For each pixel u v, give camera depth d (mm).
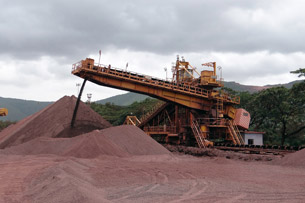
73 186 7777
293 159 18109
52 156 19266
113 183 10297
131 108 91812
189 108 35000
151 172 13344
